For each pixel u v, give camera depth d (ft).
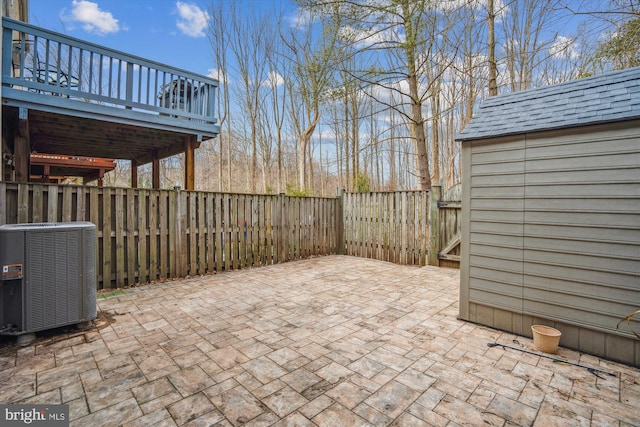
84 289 9.56
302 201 21.99
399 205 20.68
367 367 7.55
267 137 55.42
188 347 8.54
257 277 16.69
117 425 5.48
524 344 8.91
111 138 21.36
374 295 13.53
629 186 7.81
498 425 5.56
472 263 10.52
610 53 18.72
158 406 6.01
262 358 7.96
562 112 9.09
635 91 8.17
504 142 9.86
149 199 15.16
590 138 8.36
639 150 7.68
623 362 7.90
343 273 17.72
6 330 8.43
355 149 51.96
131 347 8.51
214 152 67.51
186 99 19.12
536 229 9.27
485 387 6.75
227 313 11.24
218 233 17.66
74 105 15.25
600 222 8.23
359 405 6.10
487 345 8.82
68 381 6.82
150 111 17.67
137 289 14.19
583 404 6.17
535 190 9.29
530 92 10.85
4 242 8.36
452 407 6.06
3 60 13.52
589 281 8.41
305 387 6.70
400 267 19.39
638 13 16.17
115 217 14.17
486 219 10.23
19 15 26.91
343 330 9.79
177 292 13.79
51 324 8.97
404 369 7.47
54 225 9.43
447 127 49.16
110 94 16.38
